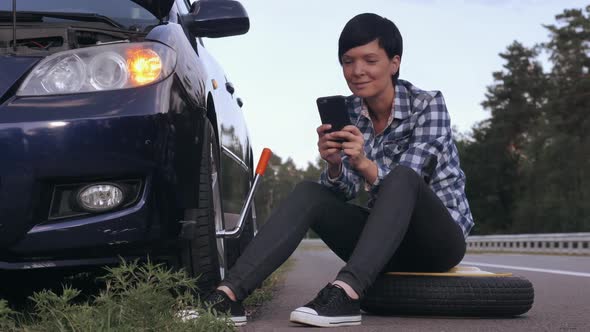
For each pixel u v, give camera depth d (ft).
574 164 157.58
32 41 9.66
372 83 9.50
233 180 13.58
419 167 9.53
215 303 8.67
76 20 10.67
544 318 10.10
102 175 8.61
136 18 11.04
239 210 14.39
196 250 9.46
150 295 6.95
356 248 8.85
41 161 8.46
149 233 8.78
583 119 153.38
